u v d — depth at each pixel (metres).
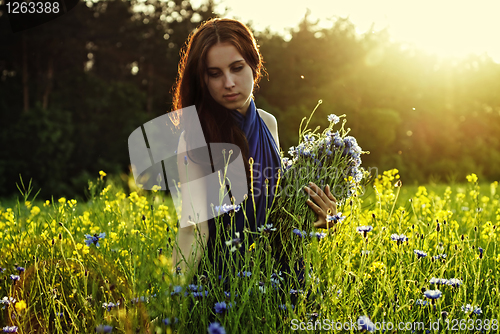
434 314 2.00
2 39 26.19
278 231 2.08
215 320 1.84
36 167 23.83
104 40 28.75
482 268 2.53
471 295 2.26
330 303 1.86
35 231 2.92
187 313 1.85
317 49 34.94
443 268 2.12
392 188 4.42
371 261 2.17
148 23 29.83
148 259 1.98
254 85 2.24
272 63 32.66
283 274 2.08
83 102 27.77
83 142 26.33
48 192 23.06
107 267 2.33
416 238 2.57
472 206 4.21
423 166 37.50
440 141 39.06
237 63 2.06
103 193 3.53
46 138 24.53
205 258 1.95
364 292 2.27
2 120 26.17
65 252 2.52
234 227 2.07
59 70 29.17
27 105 26.86
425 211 3.76
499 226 2.98
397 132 37.12
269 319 1.80
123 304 2.03
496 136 42.69
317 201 2.09
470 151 39.84
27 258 2.57
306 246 1.99
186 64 2.15
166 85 29.44
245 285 1.84
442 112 40.56
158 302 1.81
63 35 27.09
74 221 3.15
